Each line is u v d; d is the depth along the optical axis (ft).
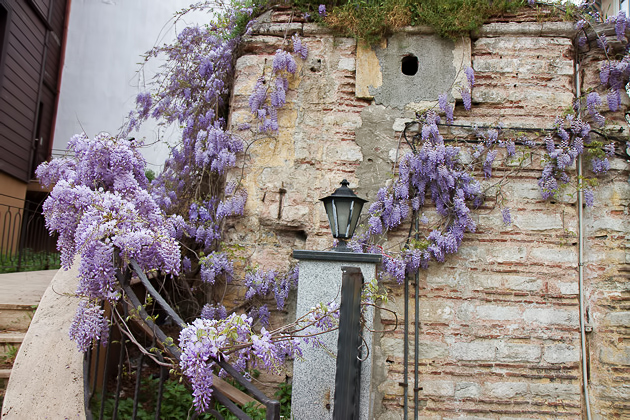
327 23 15.67
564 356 14.02
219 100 17.16
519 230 14.71
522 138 15.06
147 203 10.89
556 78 15.42
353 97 15.60
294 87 15.76
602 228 14.78
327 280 11.16
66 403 8.73
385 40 15.74
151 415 10.35
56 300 10.19
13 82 31.32
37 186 35.04
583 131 14.87
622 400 13.76
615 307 14.25
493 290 14.44
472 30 15.47
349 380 8.42
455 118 15.40
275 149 15.48
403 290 14.43
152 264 9.18
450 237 14.16
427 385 13.96
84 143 11.18
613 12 21.04
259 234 15.20
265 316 14.47
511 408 13.84
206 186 16.81
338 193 11.43
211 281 14.15
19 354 9.23
